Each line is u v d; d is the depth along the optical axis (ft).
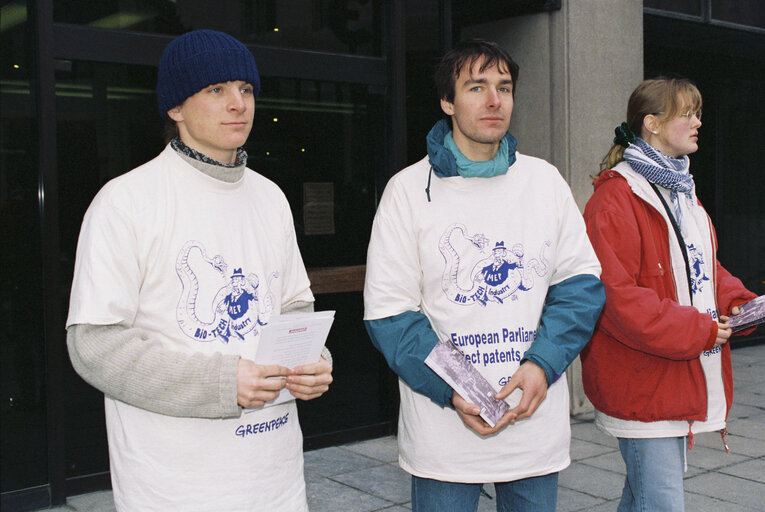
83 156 13.03
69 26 12.58
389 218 7.18
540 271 7.13
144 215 5.43
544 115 17.65
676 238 8.52
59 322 12.63
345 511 12.31
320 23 15.39
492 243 7.03
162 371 5.17
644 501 8.34
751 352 25.81
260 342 5.22
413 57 16.66
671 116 8.62
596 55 17.61
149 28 13.47
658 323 7.80
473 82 7.02
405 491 13.21
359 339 16.17
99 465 13.28
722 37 21.90
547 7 17.19
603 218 8.35
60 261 12.84
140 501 5.40
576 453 15.24
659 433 8.18
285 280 6.38
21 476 12.41
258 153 14.87
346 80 15.65
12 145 12.31
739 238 26.37
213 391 5.18
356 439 16.12
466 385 6.57
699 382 8.18
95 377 5.22
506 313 6.97
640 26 18.33
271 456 5.74
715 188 25.61
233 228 5.77
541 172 7.47
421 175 7.24
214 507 5.45
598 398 8.51
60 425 12.64
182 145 5.76
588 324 7.13
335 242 15.88
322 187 15.66
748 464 14.60
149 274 5.46
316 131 15.52
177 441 5.40
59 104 12.77
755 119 26.61
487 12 18.15
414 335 6.86
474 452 6.95
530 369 6.74
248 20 14.51
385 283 7.03
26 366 12.44
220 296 5.60
